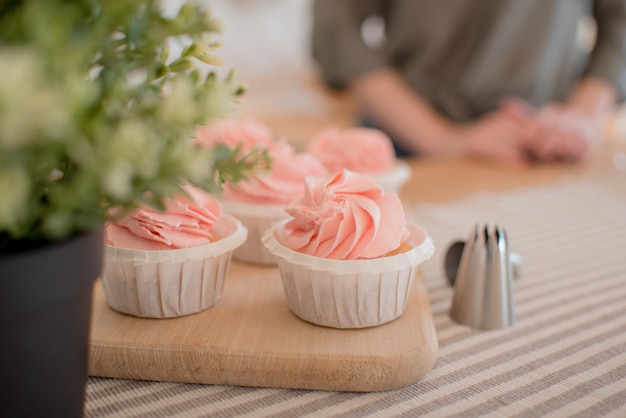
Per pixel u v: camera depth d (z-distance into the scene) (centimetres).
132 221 30
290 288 30
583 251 42
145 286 29
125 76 19
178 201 30
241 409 26
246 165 23
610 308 34
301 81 121
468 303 32
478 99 73
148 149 16
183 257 29
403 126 72
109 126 17
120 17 17
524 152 67
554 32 72
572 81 80
